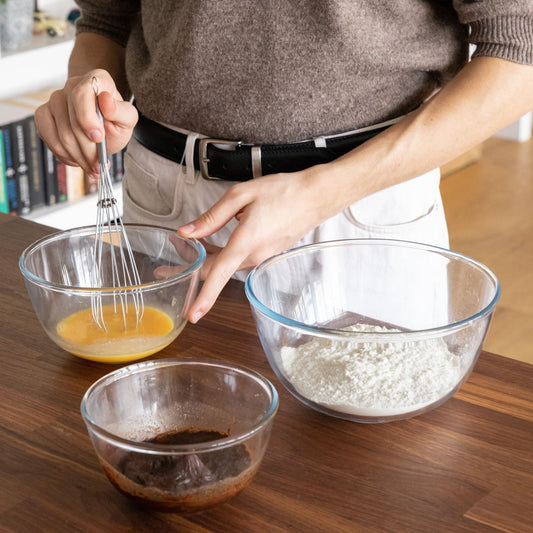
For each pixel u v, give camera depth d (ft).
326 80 3.33
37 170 7.38
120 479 1.95
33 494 2.08
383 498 2.07
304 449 2.27
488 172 11.28
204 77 3.39
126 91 4.25
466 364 2.35
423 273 2.69
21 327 2.95
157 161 3.80
